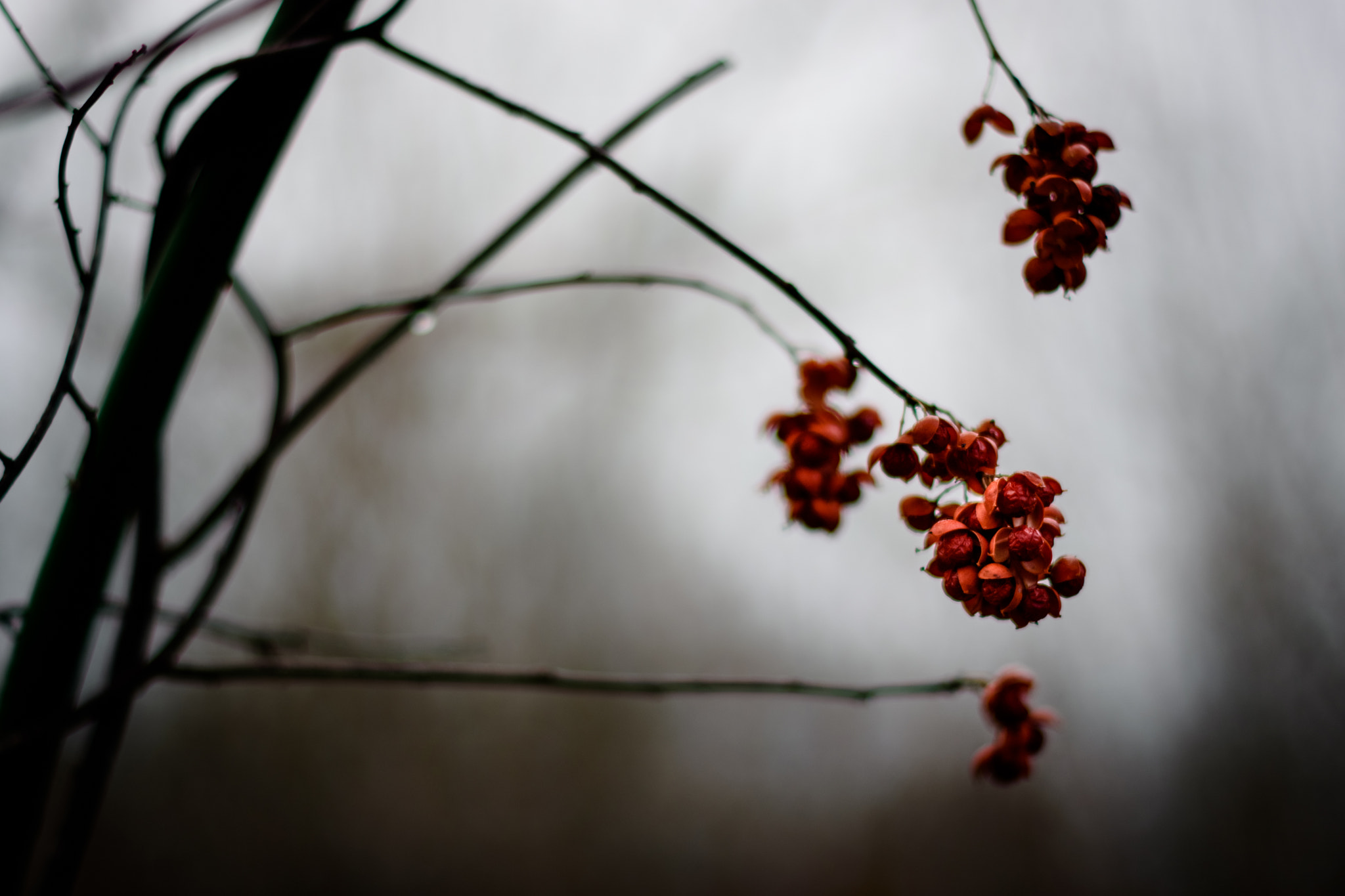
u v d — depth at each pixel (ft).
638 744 11.97
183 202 3.14
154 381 3.11
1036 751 3.39
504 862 11.23
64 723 3.07
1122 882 9.98
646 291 12.07
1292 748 9.43
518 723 11.71
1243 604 9.66
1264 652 9.58
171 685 10.22
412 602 11.46
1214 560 9.82
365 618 11.18
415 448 11.62
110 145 3.05
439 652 3.69
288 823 10.48
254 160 3.13
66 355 3.01
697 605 12.28
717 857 11.64
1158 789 10.11
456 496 11.82
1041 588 3.05
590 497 12.30
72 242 3.01
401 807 11.04
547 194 3.34
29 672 3.09
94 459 3.09
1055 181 3.11
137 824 9.84
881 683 11.52
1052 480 3.09
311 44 3.07
